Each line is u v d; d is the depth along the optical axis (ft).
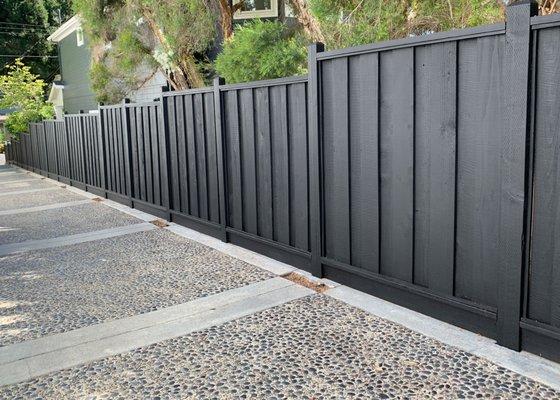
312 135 13.47
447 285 10.59
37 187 37.19
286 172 14.83
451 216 10.32
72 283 14.57
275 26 21.66
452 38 9.78
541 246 8.89
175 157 21.38
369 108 11.82
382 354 9.56
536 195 8.85
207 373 9.12
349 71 12.23
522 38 8.61
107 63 38.09
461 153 10.03
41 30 109.70
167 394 8.48
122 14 30.83
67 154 36.55
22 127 58.03
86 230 21.58
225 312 11.90
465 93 9.79
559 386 8.24
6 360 9.89
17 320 11.97
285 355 9.67
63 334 11.04
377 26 15.56
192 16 26.91
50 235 20.90
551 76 8.42
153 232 20.67
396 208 11.53
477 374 8.70
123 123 25.88
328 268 13.76
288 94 14.43
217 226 18.72
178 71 30.73
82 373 9.30
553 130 8.50
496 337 9.79
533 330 9.06
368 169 12.06
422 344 9.89
